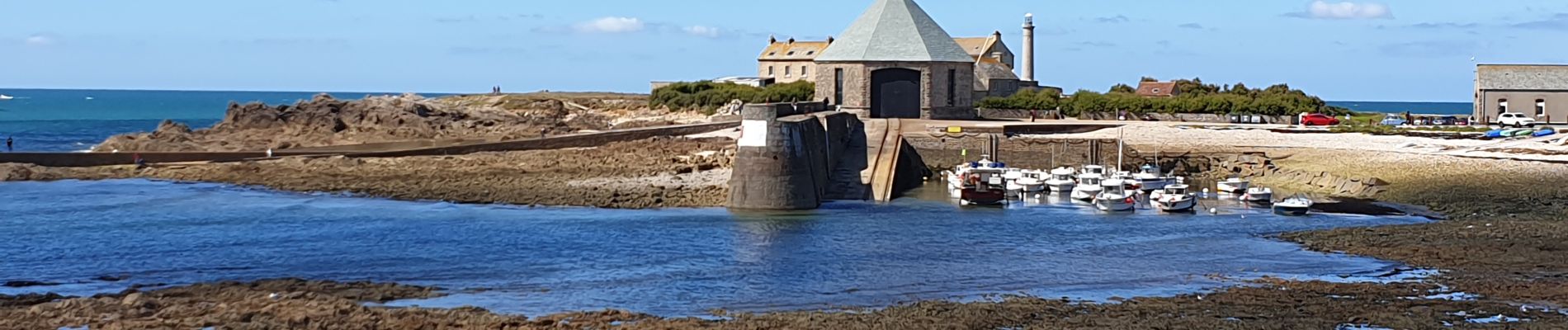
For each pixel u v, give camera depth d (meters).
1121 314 33.09
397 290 37.44
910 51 95.50
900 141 80.50
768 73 158.12
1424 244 45.88
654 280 40.12
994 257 45.22
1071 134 89.69
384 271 41.38
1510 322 31.67
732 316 33.59
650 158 76.75
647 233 51.12
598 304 35.81
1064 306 34.34
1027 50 160.00
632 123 112.25
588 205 59.72
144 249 46.06
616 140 89.31
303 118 98.81
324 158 76.00
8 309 32.78
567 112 138.88
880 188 67.25
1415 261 42.47
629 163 74.94
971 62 97.75
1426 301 34.53
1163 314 32.94
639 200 60.75
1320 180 71.25
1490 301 34.47
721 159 74.44
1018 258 45.00
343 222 53.53
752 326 31.52
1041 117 108.38
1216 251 46.53
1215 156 80.38
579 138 86.75
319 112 99.62
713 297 37.25
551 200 60.78
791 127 60.41
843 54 95.81
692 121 112.44
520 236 49.75
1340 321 31.84
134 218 54.72
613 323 31.61
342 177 69.38
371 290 37.22
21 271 41.22
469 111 113.88
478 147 82.12
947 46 97.06
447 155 79.81
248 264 42.78
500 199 61.06
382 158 77.69
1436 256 43.16
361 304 34.41
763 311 34.78
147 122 179.88
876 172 70.44
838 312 34.28
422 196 62.19
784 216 57.25
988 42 158.25
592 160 76.44
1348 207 60.50
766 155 59.88
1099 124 95.44
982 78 129.88
